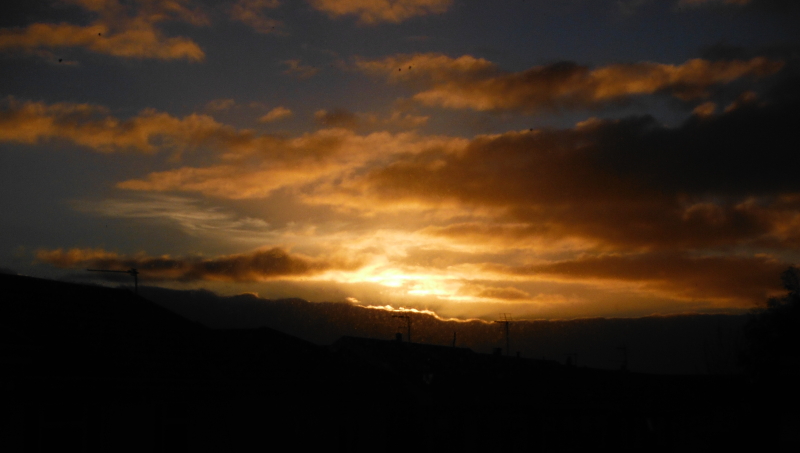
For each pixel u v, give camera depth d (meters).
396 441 25.17
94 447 14.70
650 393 39.03
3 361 13.23
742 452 29.66
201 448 17.09
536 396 32.53
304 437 20.39
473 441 28.67
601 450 34.72
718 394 38.41
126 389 15.25
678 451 37.00
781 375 23.62
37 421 13.73
